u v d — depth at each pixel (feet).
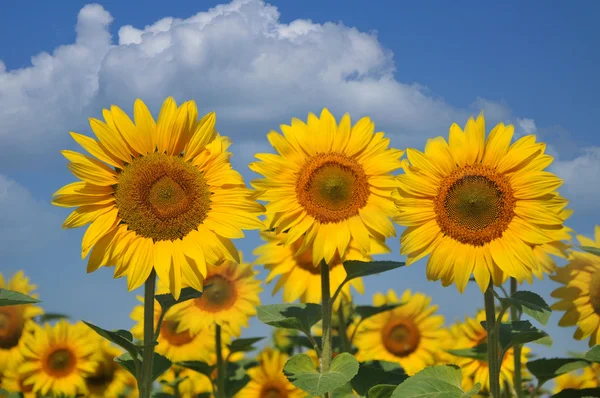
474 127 5.22
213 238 5.12
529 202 5.16
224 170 5.21
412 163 5.23
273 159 5.59
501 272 5.13
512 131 5.21
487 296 5.09
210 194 5.19
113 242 5.06
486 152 5.21
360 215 5.55
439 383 5.01
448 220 5.18
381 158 5.60
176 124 5.14
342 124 5.64
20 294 4.72
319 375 5.16
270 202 5.55
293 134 5.64
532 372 5.77
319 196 5.55
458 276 5.13
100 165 5.07
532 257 5.10
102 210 5.08
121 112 5.08
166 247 5.09
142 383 4.97
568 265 5.65
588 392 5.48
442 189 5.21
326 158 5.58
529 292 5.04
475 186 5.15
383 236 5.55
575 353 6.27
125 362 5.16
